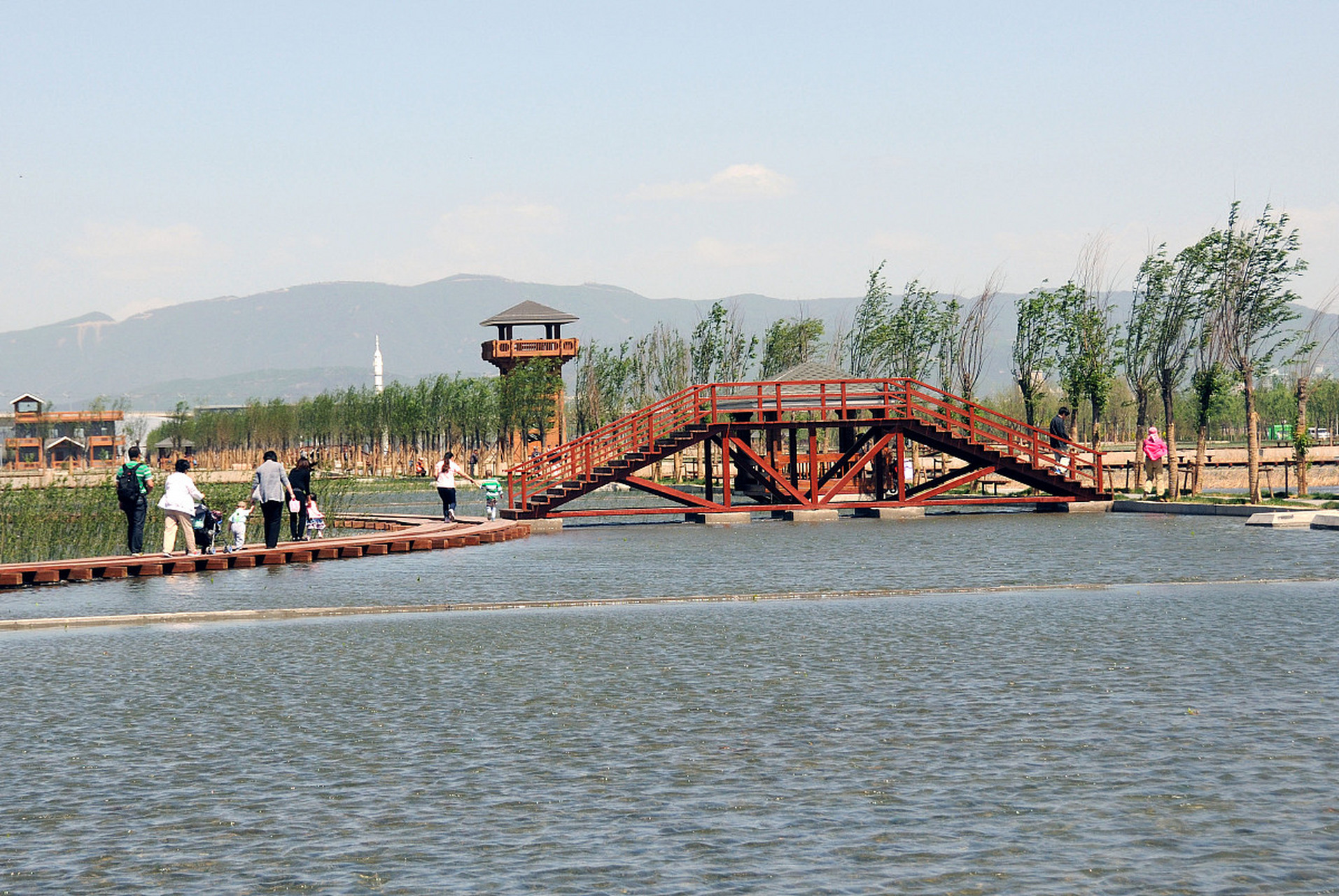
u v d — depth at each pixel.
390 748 13.44
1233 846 9.76
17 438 183.88
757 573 30.84
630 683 16.70
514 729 14.18
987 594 25.97
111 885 9.51
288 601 26.84
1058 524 46.75
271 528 36.94
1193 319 56.56
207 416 196.62
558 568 33.31
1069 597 25.05
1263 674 16.16
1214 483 82.56
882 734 13.50
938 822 10.55
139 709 15.73
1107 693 15.27
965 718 14.12
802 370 60.47
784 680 16.62
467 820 10.90
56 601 27.88
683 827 10.59
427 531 44.50
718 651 19.14
